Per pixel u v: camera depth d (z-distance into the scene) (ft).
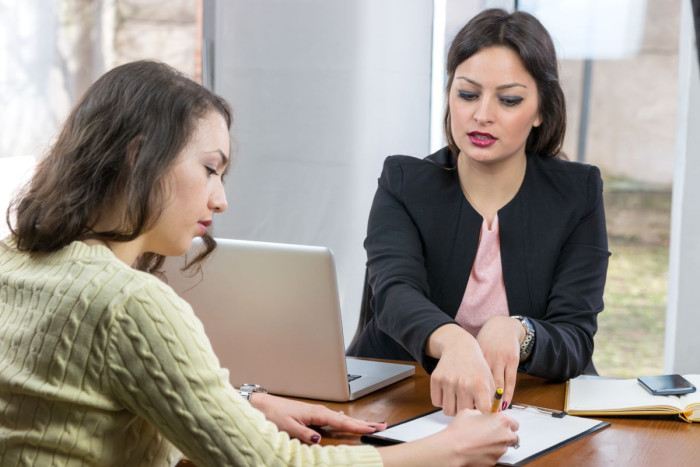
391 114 9.67
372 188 9.77
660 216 10.11
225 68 9.92
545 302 6.12
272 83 9.80
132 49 11.03
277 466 3.59
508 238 6.09
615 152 10.00
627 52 9.67
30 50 10.73
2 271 3.82
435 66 9.64
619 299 10.56
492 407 4.25
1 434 3.53
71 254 3.63
